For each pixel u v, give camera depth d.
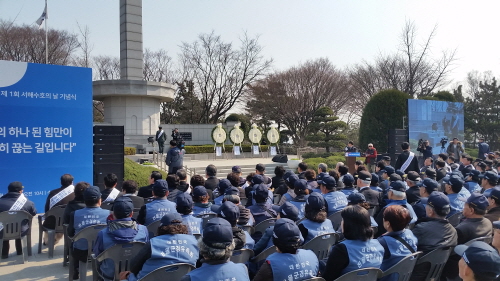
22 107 9.29
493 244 3.09
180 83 40.81
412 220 5.25
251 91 38.19
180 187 7.02
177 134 17.22
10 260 6.11
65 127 9.84
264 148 27.06
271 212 5.65
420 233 4.17
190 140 29.38
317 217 4.48
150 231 5.09
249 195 6.66
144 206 5.29
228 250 2.84
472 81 39.56
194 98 40.00
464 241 4.38
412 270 3.81
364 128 21.61
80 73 10.07
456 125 21.02
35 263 6.00
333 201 6.02
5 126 9.09
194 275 2.77
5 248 6.19
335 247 3.43
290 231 3.12
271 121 37.69
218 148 23.47
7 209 5.81
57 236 6.82
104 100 23.39
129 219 4.21
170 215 3.74
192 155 23.02
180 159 11.45
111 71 40.28
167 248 3.50
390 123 20.69
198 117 41.12
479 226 4.41
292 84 34.25
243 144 28.88
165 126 28.50
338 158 19.50
